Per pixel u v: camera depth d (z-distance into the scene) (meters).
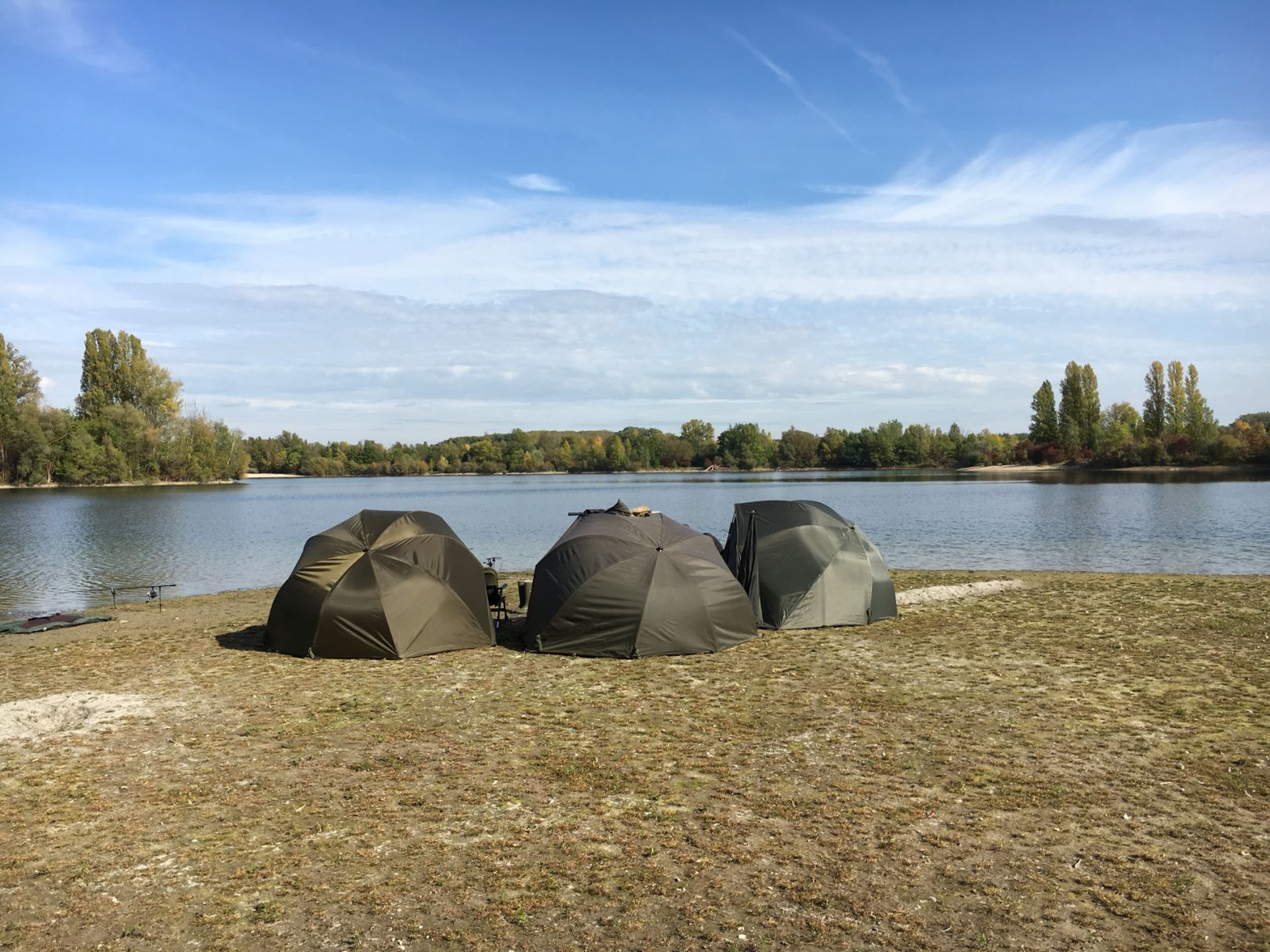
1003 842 8.50
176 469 128.12
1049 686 14.43
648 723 12.71
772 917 7.16
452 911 7.30
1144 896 7.40
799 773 10.55
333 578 17.77
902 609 22.44
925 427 191.00
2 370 111.88
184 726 12.90
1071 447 139.38
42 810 9.62
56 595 30.95
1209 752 10.98
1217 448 119.00
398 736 12.24
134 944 6.84
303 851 8.50
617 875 7.92
